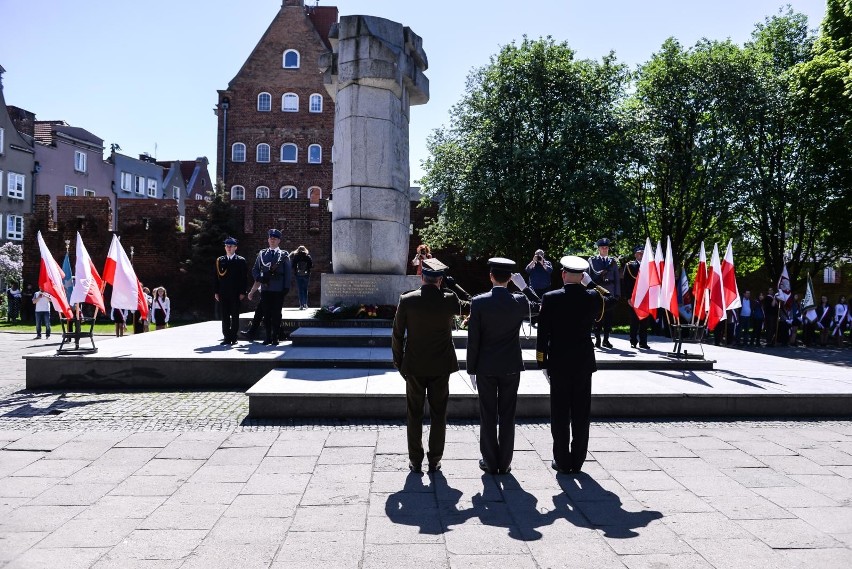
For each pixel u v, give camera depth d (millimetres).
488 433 5438
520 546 3914
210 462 5609
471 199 24656
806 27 28500
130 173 53094
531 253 26297
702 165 25672
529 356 9984
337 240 13305
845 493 4965
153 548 3824
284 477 5227
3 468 5383
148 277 33125
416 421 5434
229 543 3904
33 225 32875
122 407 7855
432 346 5406
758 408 7789
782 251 27609
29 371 9156
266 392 7301
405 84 13867
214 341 11914
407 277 13211
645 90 26922
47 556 3697
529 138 25828
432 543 3945
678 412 7730
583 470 5535
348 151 13086
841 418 7727
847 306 22406
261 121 48250
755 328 21750
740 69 25172
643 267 10883
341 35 13094
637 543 3975
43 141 46688
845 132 23781
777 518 4426
